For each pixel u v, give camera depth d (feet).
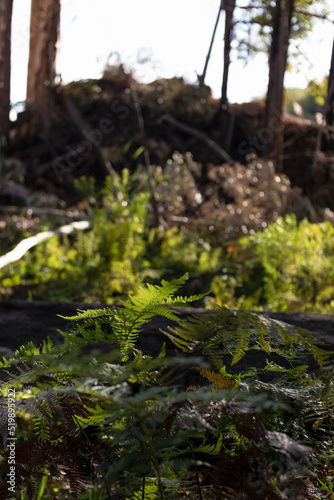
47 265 19.39
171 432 2.76
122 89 38.55
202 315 2.85
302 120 43.19
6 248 22.04
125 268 16.92
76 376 2.94
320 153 40.45
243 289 17.29
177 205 27.25
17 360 2.77
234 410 2.52
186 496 2.96
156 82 38.99
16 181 34.04
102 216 19.98
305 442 3.15
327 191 40.50
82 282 16.55
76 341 2.90
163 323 5.96
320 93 37.32
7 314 6.80
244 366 4.60
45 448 2.89
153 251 20.65
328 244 16.98
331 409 3.10
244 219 25.07
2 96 35.40
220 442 2.86
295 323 6.45
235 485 2.64
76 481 2.90
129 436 2.66
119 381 2.34
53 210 27.86
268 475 2.56
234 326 2.86
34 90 36.52
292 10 32.19
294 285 15.67
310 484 2.93
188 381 4.31
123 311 2.88
